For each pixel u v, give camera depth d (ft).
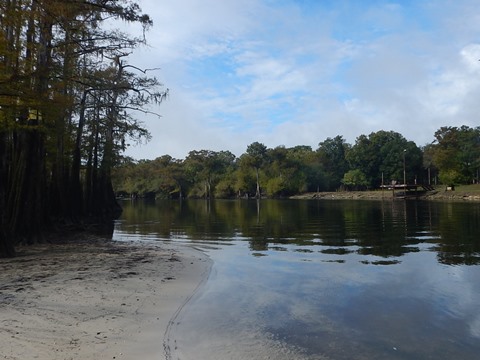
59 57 51.26
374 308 22.61
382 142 335.26
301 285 28.14
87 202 92.43
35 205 48.62
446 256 39.65
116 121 91.20
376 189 333.62
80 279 27.96
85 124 90.53
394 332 18.84
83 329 18.24
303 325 19.80
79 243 51.70
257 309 22.49
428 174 308.40
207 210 141.69
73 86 59.36
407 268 33.76
